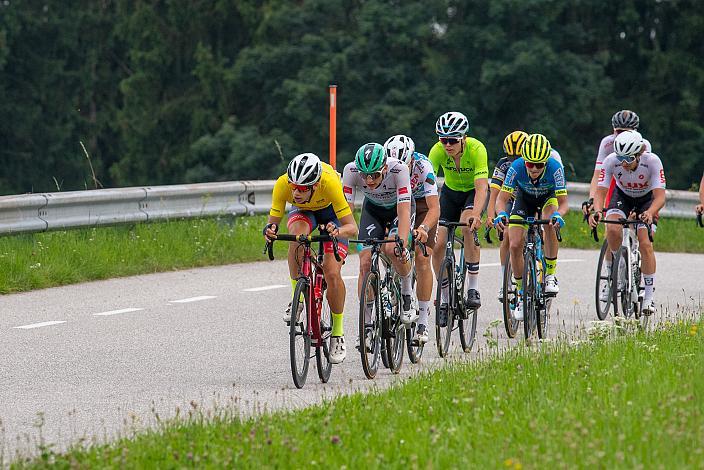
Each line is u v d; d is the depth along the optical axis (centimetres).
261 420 1582
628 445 1372
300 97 7869
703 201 2820
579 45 8712
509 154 2573
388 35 8031
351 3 8569
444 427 1498
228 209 3947
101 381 2027
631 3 8725
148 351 2291
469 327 2492
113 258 3331
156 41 9550
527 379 1792
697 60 8994
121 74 10912
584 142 8819
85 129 10531
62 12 10556
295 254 2069
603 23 8912
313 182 1959
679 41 9006
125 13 9825
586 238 4384
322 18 8556
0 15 10075
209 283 3183
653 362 1898
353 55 8106
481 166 2484
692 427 1427
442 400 1670
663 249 4372
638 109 8956
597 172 2948
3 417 1764
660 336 2198
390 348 2142
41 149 10294
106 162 10938
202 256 3578
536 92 8144
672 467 1287
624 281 2741
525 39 8069
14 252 3119
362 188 2194
